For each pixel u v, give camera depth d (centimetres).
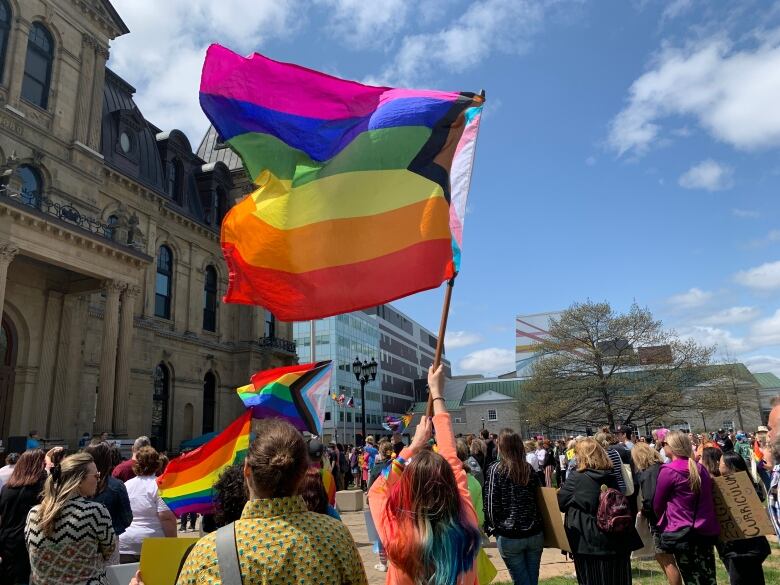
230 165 4222
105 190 2912
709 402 4550
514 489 552
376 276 489
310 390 779
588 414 4797
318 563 223
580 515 504
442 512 265
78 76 2650
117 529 531
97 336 2720
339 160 521
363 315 9719
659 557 614
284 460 235
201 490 606
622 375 4644
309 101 529
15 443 1595
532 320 11788
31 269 2367
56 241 2139
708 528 551
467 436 1498
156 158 3412
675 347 4575
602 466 517
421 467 274
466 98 512
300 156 523
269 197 514
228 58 511
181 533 1364
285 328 4262
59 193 2444
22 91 2392
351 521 1566
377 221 501
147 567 322
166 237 3369
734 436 2550
